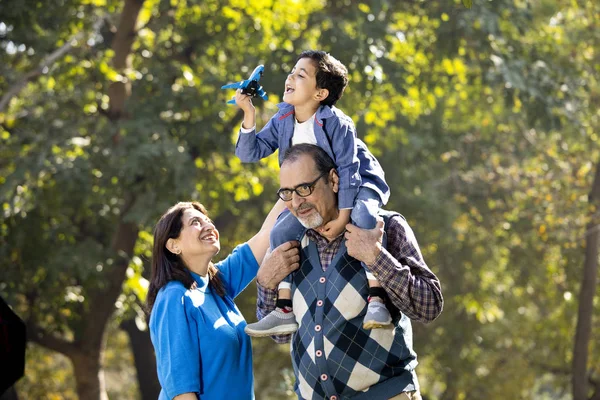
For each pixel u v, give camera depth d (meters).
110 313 18.19
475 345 25.50
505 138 22.30
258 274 4.89
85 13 18.25
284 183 4.63
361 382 4.64
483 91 20.66
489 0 17.89
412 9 18.89
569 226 18.03
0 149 17.56
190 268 5.42
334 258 4.73
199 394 5.18
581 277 20.61
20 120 17.70
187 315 5.20
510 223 22.03
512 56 18.23
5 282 17.03
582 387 18.92
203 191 18.36
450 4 17.88
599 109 19.98
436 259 24.84
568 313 22.02
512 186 20.30
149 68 17.94
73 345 18.62
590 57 19.98
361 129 19.36
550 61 18.77
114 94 17.66
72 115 18.00
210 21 18.89
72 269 17.09
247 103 4.85
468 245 24.34
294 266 4.82
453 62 18.97
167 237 5.37
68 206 17.25
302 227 4.87
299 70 4.67
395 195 23.03
